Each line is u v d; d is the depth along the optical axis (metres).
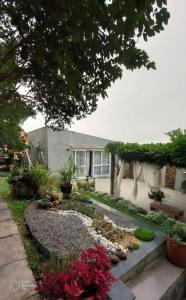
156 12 1.55
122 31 1.70
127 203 6.60
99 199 7.25
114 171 8.28
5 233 3.39
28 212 4.39
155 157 5.87
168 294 2.91
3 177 9.31
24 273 2.33
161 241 3.85
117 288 2.15
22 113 4.96
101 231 3.82
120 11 1.55
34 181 6.00
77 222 4.05
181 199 8.77
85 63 2.12
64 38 1.83
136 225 4.56
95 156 13.27
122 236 3.85
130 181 12.42
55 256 2.59
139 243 3.71
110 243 3.40
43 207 4.73
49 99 3.59
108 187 10.39
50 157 11.45
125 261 3.05
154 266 3.48
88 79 2.49
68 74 2.25
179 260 3.49
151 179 6.66
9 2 1.69
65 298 1.46
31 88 3.37
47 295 1.52
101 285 1.61
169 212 6.02
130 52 1.97
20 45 1.94
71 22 1.67
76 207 5.01
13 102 4.14
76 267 1.73
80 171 12.62
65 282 1.55
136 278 3.05
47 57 1.97
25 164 11.45
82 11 1.59
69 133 12.12
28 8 1.65
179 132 5.22
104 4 1.54
